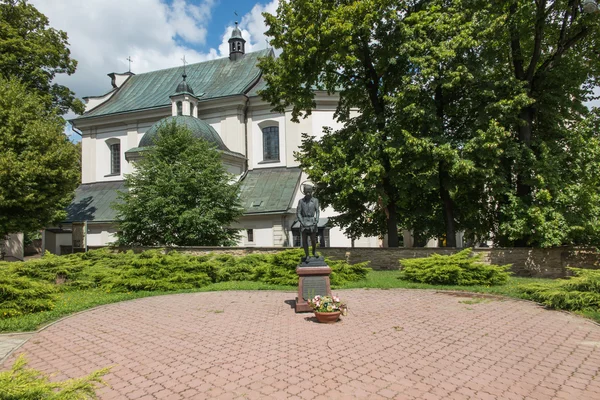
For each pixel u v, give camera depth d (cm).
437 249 1788
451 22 1609
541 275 1669
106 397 513
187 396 511
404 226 2236
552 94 1738
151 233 2194
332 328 845
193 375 584
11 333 858
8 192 2000
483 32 1576
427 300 1156
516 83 1616
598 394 509
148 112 3531
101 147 3753
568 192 1619
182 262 1519
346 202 1933
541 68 1791
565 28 1709
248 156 3388
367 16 1641
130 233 2209
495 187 1689
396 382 546
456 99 1823
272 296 1270
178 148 2359
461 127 1845
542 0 1630
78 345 760
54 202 2308
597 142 1659
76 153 2334
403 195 1797
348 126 2067
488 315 957
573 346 709
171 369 612
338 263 1529
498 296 1209
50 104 2828
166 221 2148
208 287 1441
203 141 2502
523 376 568
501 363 621
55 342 786
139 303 1189
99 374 372
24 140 2086
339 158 1781
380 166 1648
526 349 691
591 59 1855
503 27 1662
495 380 554
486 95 1612
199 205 2177
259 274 1570
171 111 3462
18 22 2672
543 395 506
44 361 671
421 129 1716
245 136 3412
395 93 1794
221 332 827
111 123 3688
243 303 1154
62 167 2209
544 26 1708
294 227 2666
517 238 1714
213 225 2169
